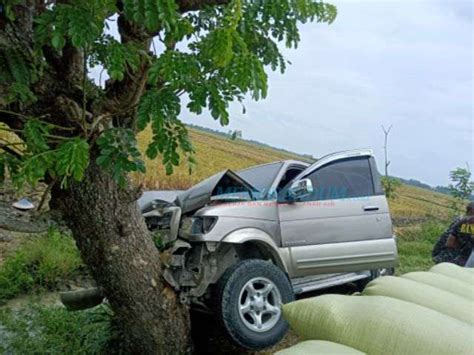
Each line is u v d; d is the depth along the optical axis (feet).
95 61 7.72
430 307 2.65
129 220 10.33
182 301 11.14
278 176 14.73
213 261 11.79
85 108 7.81
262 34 7.16
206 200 12.92
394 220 35.78
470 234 12.89
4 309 15.47
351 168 14.97
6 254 20.21
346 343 2.36
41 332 13.24
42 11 6.85
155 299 10.70
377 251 14.39
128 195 10.17
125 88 8.00
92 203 9.81
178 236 12.22
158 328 10.82
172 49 6.46
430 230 33.45
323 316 2.52
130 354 11.65
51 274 18.58
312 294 15.49
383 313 2.40
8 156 7.02
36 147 6.79
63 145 6.59
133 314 10.62
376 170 15.38
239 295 11.43
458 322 2.36
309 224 13.53
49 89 8.21
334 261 13.67
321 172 14.37
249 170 16.15
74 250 20.01
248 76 5.56
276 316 11.80
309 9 6.83
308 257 13.28
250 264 11.75
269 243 12.59
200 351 12.75
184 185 24.56
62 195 9.81
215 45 5.45
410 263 23.35
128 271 10.32
